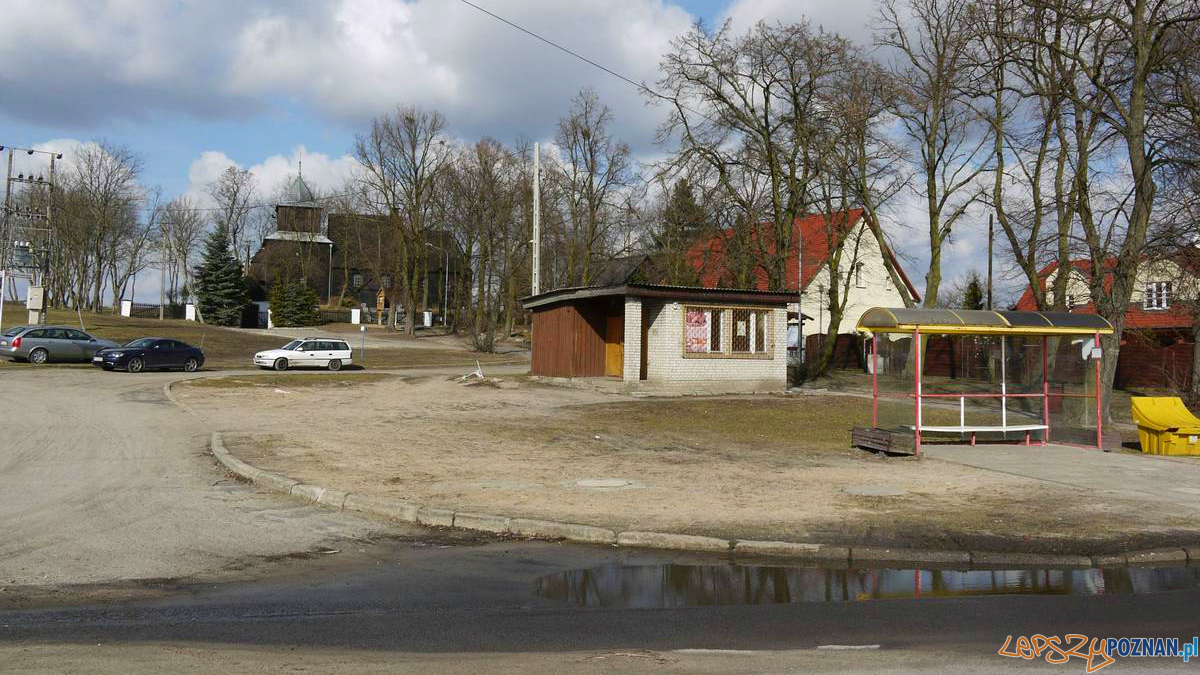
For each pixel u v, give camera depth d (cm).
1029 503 1110
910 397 1644
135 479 1227
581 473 1318
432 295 9525
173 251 8481
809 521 982
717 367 2909
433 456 1472
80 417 1942
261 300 8694
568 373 3102
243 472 1277
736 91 3444
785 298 3011
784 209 3566
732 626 628
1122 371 3628
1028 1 2147
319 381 3222
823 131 3300
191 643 570
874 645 582
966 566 833
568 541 922
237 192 8794
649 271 5394
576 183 5288
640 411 2330
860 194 3325
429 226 7106
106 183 7438
